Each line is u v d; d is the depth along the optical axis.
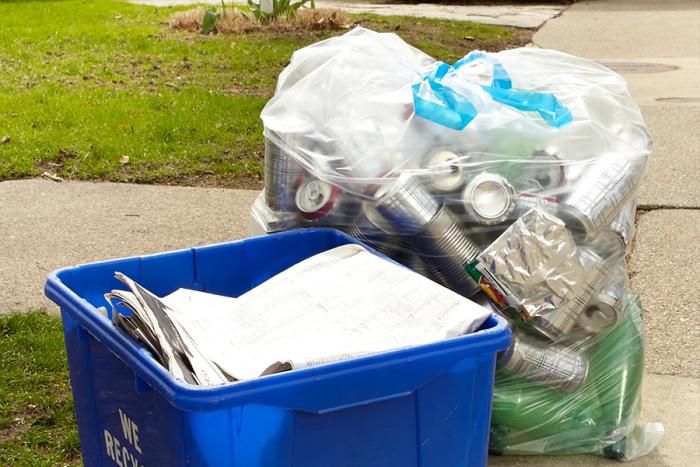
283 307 2.35
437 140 2.93
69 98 8.25
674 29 13.77
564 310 2.74
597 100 3.22
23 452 3.22
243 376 2.02
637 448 3.15
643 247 5.07
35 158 6.61
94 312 2.17
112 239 5.25
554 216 2.85
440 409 2.07
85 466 2.49
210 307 2.41
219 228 5.44
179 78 9.26
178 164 6.59
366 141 2.93
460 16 15.05
